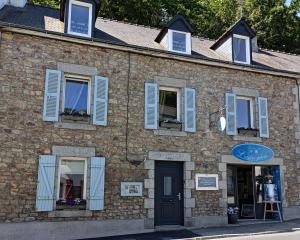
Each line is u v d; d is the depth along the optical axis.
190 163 10.41
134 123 10.00
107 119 9.72
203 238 8.66
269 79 12.12
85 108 9.80
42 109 9.09
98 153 9.45
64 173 9.29
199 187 10.40
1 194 8.40
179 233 9.27
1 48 8.98
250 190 11.61
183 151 10.39
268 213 11.60
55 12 11.91
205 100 10.99
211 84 11.19
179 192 10.39
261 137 11.48
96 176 9.29
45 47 9.42
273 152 11.55
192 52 11.55
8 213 8.38
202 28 20.09
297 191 11.71
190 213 10.16
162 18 18.66
